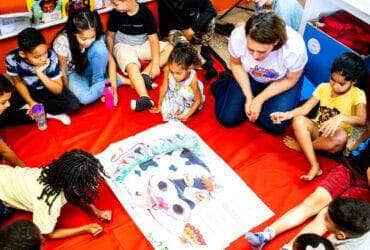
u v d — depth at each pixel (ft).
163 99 7.21
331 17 7.82
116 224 5.74
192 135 6.90
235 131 7.16
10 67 6.60
